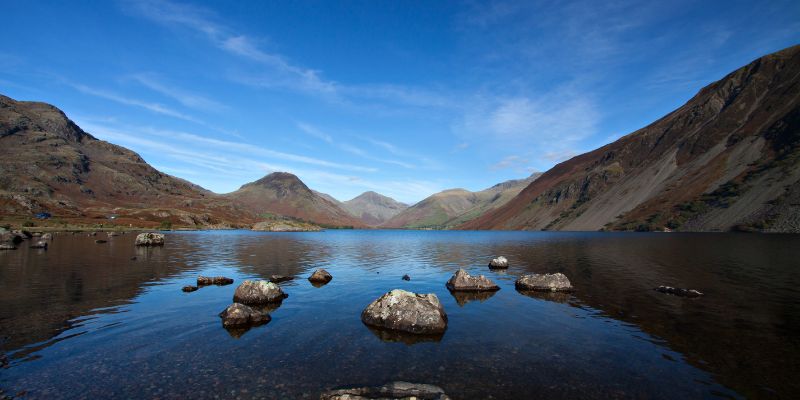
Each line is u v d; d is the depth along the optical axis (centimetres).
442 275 3369
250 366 1208
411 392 987
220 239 9744
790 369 1170
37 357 1255
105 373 1135
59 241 7031
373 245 8650
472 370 1190
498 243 9219
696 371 1166
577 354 1327
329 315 1889
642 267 3694
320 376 1135
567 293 2453
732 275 3095
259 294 2155
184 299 2177
